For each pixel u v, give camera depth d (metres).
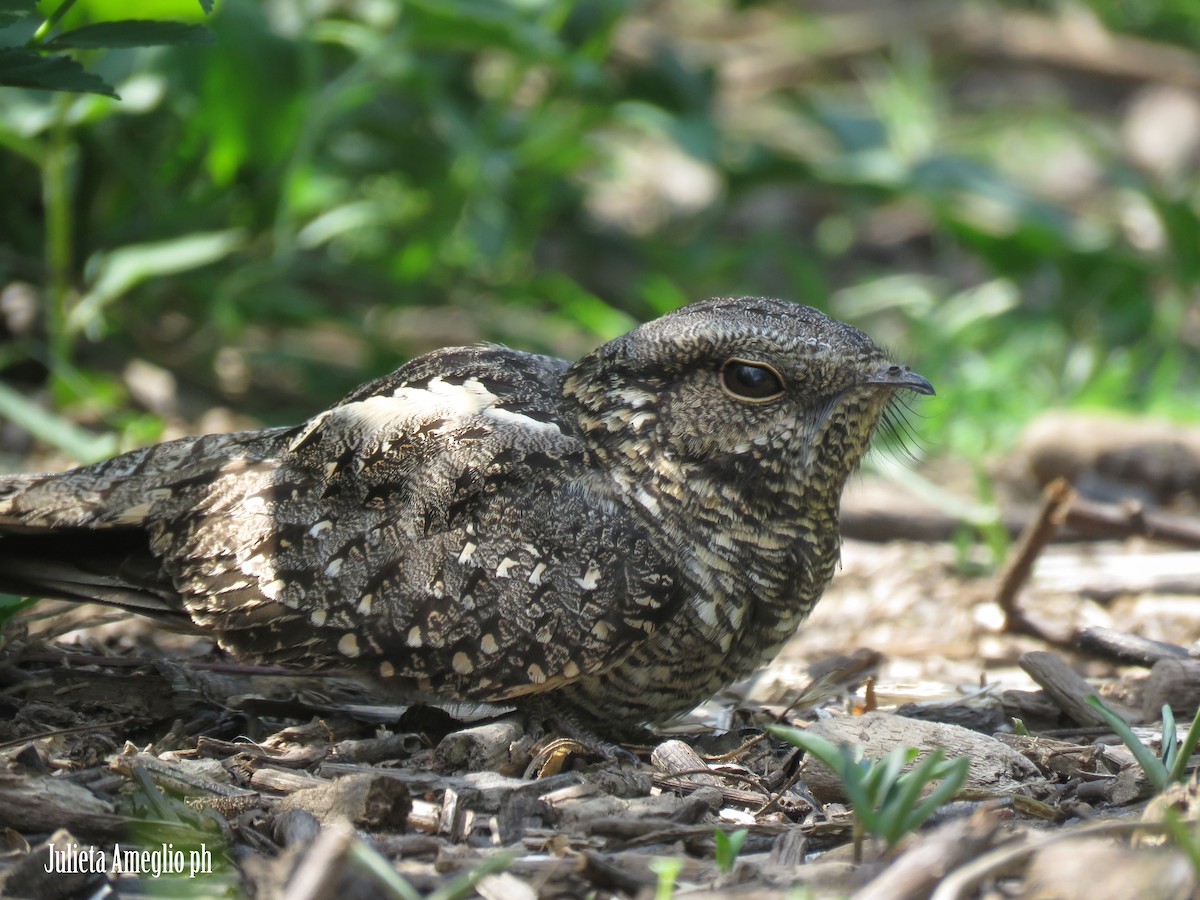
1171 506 11.88
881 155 16.23
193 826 5.59
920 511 11.51
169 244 11.88
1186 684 7.49
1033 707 7.64
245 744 6.67
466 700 6.66
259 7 12.14
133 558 6.89
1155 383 13.73
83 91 6.41
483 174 14.09
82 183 12.59
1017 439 13.01
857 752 5.83
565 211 17.14
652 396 6.83
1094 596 10.08
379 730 7.15
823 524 7.06
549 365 7.50
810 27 23.27
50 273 12.59
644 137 20.62
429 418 6.75
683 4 24.23
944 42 23.30
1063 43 23.30
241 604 6.66
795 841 5.66
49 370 12.38
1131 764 6.43
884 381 6.74
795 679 8.37
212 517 6.82
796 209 20.02
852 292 16.53
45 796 5.61
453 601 6.52
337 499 6.71
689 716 7.83
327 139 13.91
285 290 13.91
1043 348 14.74
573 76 13.07
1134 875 4.74
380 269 14.42
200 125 12.20
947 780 5.11
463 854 5.47
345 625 6.57
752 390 6.75
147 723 7.03
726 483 6.80
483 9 12.37
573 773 6.31
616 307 16.16
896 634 9.59
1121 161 21.02
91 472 7.20
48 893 5.13
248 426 12.23
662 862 5.07
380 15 13.16
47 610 8.48
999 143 21.45
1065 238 15.70
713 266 16.50
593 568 6.60
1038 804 5.96
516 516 6.61
